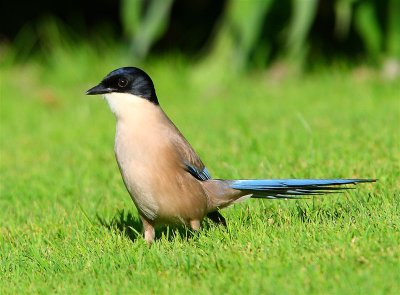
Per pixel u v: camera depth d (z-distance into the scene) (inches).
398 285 297.7
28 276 353.7
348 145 524.7
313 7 768.3
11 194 493.7
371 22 783.7
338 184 379.9
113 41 958.4
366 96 708.7
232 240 365.4
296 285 304.8
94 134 665.6
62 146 631.8
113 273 341.7
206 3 991.0
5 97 833.5
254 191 387.2
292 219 385.4
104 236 395.9
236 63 819.4
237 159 521.3
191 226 386.3
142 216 384.8
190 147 382.3
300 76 821.2
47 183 519.5
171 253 356.8
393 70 780.0
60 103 805.2
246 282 313.3
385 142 515.8
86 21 1026.7
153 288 321.1
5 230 430.3
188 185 375.9
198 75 828.0
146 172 370.0
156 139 371.2
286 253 337.7
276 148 538.9
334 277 309.4
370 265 315.6
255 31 796.0
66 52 930.1
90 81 879.7
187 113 717.3
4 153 621.9
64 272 355.9
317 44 879.7
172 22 987.9
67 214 444.5
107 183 505.0
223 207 393.7
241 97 765.9
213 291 310.0
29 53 980.6
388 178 445.1
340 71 816.3
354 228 356.2
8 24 1016.9
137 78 378.6
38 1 1031.6
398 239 340.5
